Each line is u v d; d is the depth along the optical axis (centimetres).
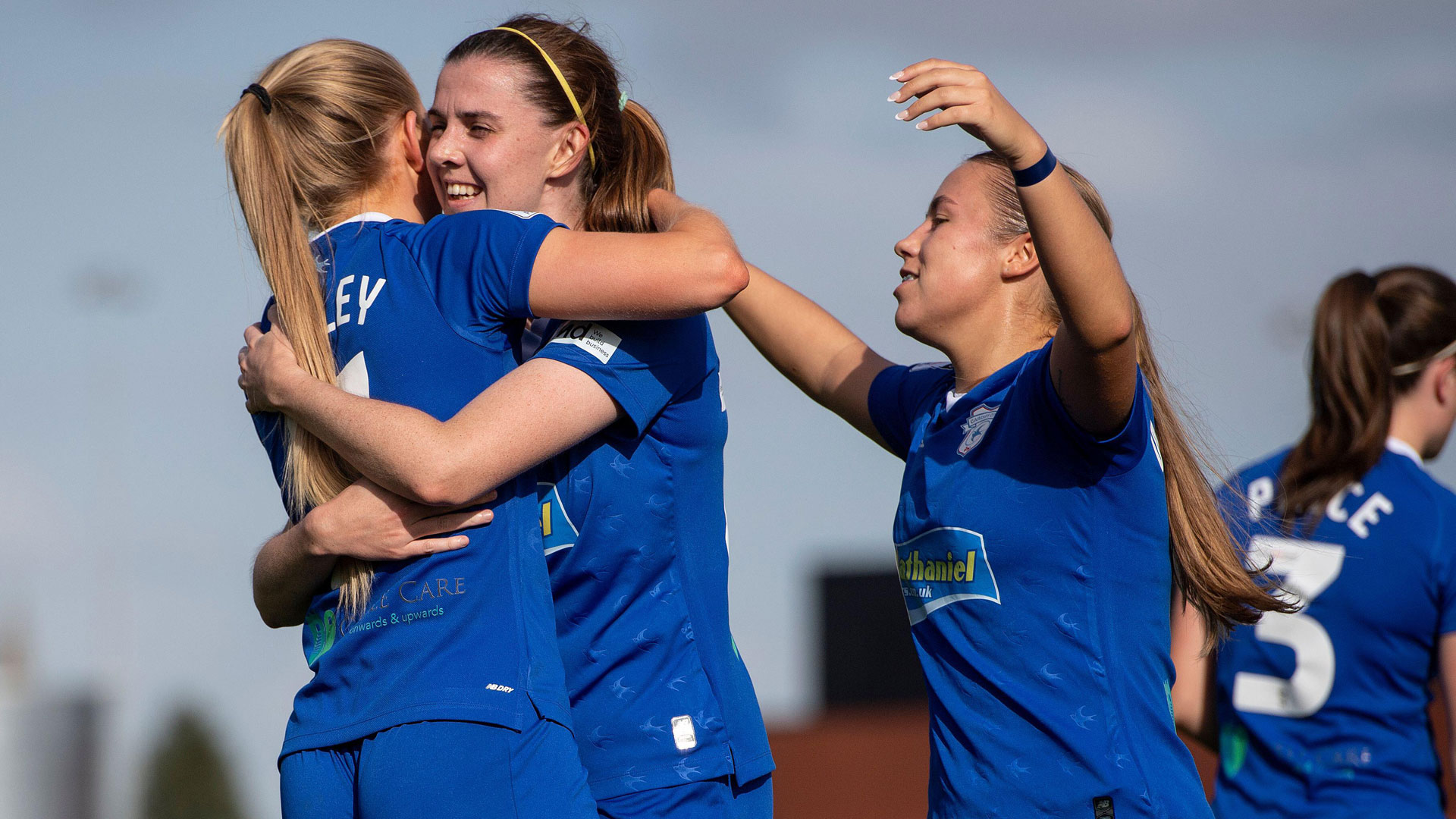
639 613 916
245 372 938
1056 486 893
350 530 852
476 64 947
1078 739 885
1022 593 904
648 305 847
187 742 14938
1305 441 1252
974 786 915
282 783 867
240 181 912
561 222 991
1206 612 995
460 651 832
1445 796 1200
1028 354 945
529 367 862
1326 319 1245
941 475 941
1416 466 1220
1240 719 1236
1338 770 1188
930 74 778
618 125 992
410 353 870
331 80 942
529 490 893
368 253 907
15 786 5584
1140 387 870
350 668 853
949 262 966
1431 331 1222
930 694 966
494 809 802
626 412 878
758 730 961
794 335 1177
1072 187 797
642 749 898
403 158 977
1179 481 966
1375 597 1181
